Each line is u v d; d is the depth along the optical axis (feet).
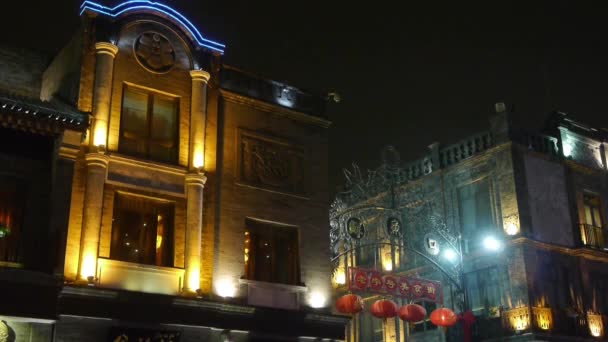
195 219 64.44
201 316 62.34
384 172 102.42
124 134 63.82
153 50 67.31
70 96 63.36
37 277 53.72
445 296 99.76
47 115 55.72
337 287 102.99
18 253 55.98
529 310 88.58
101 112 61.52
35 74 70.85
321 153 77.97
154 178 64.03
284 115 75.97
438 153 107.65
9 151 57.57
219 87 71.31
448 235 97.81
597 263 102.32
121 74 64.64
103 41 63.41
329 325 71.36
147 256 62.44
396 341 105.81
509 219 94.38
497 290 94.07
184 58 69.46
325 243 74.64
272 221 71.26
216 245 66.23
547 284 93.76
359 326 113.70
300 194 74.18
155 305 59.77
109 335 57.11
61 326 55.36
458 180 103.55
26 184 58.03
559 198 100.89
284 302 69.36
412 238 104.53
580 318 94.17
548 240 96.02
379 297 110.42
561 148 104.37
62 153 57.62
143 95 66.23
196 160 66.33
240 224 68.64
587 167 107.24
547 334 88.58
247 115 73.00
